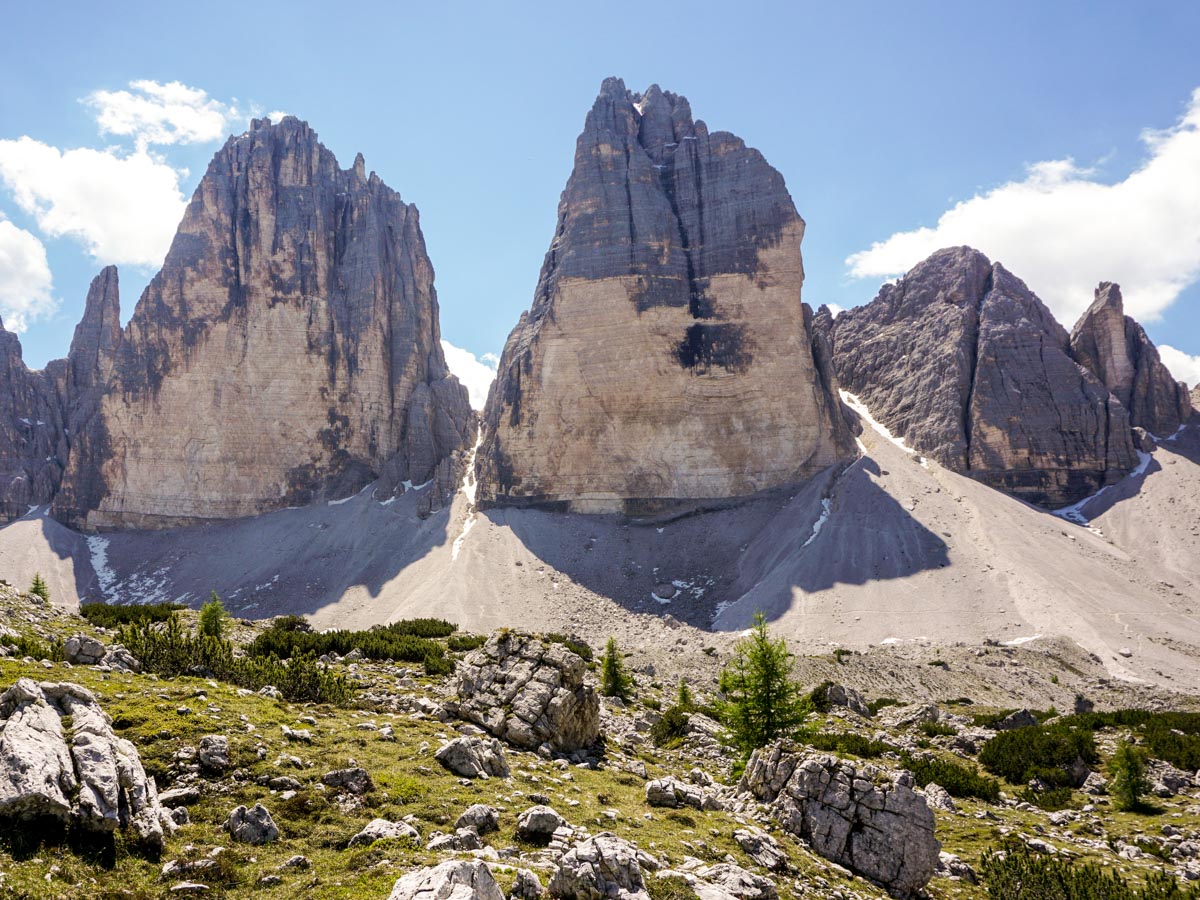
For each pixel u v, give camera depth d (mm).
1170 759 39594
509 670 28547
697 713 44250
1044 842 27297
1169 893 20500
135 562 197000
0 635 25203
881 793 21656
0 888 11117
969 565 140000
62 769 13719
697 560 167750
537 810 16609
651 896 13953
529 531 179125
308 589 173250
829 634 123750
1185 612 128625
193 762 17484
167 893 12359
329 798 16969
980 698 79250
